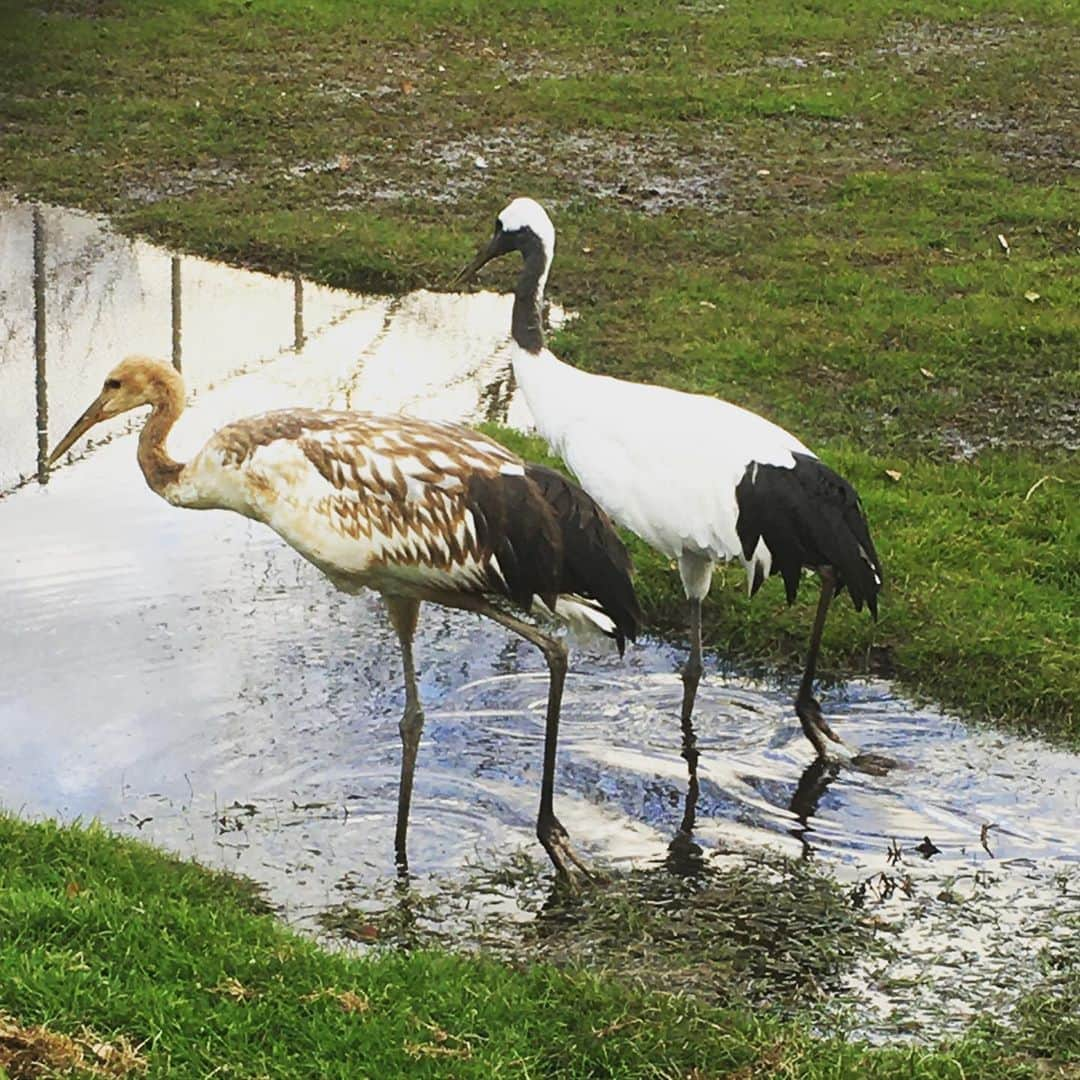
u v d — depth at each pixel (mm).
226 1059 7227
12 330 18922
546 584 9602
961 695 11883
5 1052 7012
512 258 21188
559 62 29438
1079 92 28344
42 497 14977
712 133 26000
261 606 13094
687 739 11438
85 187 23516
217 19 30781
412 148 25125
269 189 23422
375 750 11211
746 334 18172
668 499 11414
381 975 8008
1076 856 10102
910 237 21547
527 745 11312
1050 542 13789
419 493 9641
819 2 33188
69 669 12062
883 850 10203
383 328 19219
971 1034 8156
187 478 10359
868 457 15219
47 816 10094
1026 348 17781
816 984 8750
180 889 9055
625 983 8609
